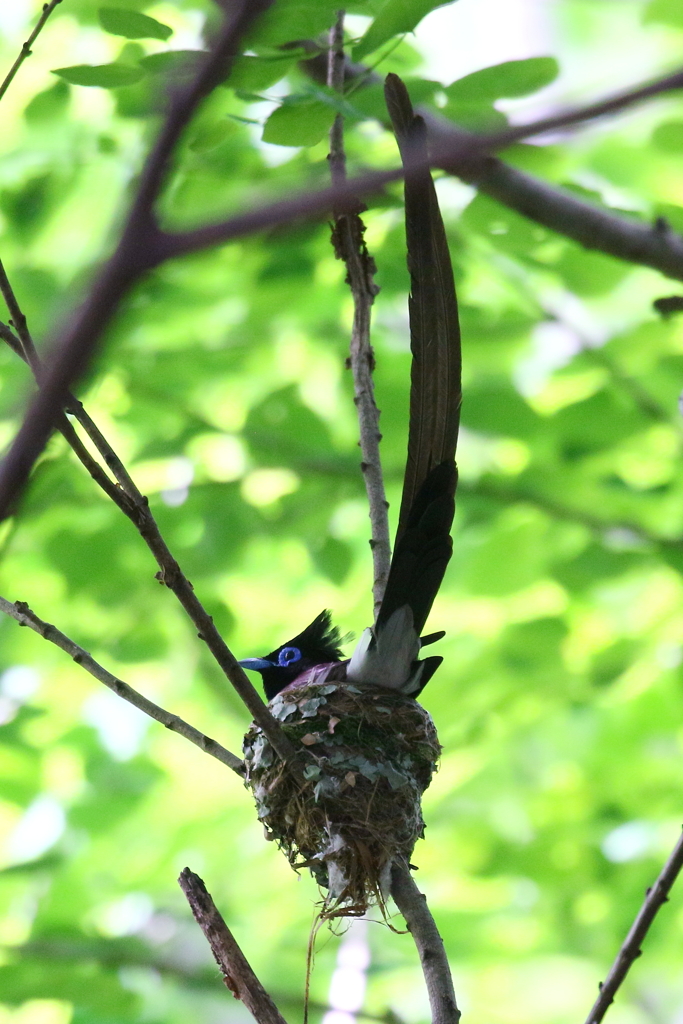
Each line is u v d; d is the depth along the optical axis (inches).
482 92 284.7
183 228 65.4
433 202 213.2
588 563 460.8
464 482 482.3
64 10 383.2
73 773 581.9
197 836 565.6
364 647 268.4
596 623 523.5
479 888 573.9
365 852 244.7
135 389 488.7
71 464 473.1
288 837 259.3
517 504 477.7
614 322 515.8
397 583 254.8
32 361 179.6
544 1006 610.9
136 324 460.4
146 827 581.9
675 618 495.2
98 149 432.5
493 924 548.1
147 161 66.0
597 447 459.5
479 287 523.8
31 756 529.0
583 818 544.1
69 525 476.7
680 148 387.9
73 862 530.3
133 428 503.5
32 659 536.4
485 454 519.2
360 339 289.4
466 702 507.8
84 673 569.6
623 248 383.6
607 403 455.5
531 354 521.3
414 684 278.2
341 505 479.8
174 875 557.3
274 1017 199.8
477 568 484.7
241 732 555.5
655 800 538.3
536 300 472.7
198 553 470.3
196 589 493.7
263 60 248.7
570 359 482.3
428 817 555.8
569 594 475.2
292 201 66.5
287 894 555.8
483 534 485.1
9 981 430.3
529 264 428.5
